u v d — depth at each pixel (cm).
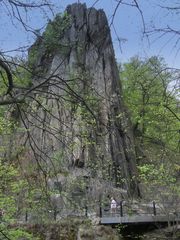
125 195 2209
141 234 2578
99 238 2267
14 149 822
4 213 1345
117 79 3347
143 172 2330
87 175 1650
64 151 764
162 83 733
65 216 1733
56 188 838
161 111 805
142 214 2531
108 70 3262
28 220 1516
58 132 689
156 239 2441
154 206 2466
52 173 772
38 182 777
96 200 2025
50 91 637
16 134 828
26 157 785
